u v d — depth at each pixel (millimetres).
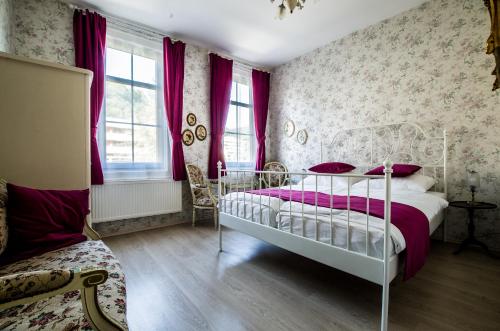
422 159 2857
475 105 2508
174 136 3361
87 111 1753
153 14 2908
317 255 1596
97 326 735
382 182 2750
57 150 1636
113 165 3057
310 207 1757
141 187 3129
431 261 2246
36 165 1562
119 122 3107
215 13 2893
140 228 3252
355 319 1440
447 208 2723
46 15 2566
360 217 1511
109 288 979
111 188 2906
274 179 4395
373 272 1324
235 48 3832
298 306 1571
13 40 2375
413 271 1420
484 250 2418
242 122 4410
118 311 856
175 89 3379
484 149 2475
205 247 2623
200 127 3723
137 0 2641
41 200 1375
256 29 3270
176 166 3379
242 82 4402
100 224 2955
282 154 4500
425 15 2783
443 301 1621
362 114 3359
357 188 2846
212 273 2025
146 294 1707
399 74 3004
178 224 3525
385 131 3152
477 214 2562
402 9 2893
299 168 4211
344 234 1476
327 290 1767
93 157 2750
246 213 2191
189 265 2176
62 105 1652
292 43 3693
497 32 1415
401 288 1787
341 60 3566
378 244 1321
